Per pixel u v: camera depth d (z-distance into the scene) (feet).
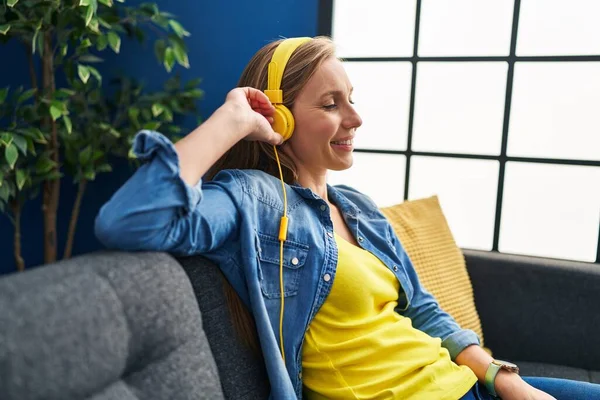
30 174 5.98
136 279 2.11
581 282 4.93
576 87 5.49
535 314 5.09
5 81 6.74
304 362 2.99
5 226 6.98
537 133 5.70
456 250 5.19
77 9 5.34
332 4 5.98
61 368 1.70
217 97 6.68
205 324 2.62
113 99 6.74
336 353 2.94
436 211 5.33
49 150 6.03
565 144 5.62
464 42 5.85
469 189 6.04
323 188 3.54
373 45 6.21
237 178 2.91
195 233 2.48
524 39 5.61
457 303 4.87
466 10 5.78
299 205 3.15
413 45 6.02
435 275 4.86
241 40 6.42
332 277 3.00
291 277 2.95
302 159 3.36
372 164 6.40
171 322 2.22
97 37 5.76
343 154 3.36
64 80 7.14
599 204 5.57
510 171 5.84
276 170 3.38
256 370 2.84
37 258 7.48
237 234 2.80
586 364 4.96
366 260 3.30
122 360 1.96
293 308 2.93
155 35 6.79
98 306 1.89
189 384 2.25
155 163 2.35
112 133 6.02
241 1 6.33
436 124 6.07
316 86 3.19
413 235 4.97
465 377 3.10
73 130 6.39
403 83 6.13
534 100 5.66
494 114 5.82
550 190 5.72
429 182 6.18
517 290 5.15
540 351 5.10
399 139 6.25
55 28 5.66
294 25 6.16
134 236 2.24
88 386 1.80
